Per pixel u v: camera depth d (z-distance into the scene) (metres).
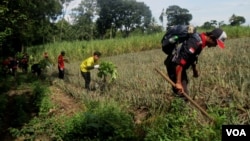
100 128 8.05
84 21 86.81
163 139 6.59
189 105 7.31
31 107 12.97
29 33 28.47
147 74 12.79
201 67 11.96
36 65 21.84
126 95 10.45
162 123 7.11
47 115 11.23
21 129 10.39
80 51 33.00
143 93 9.88
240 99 7.31
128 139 7.52
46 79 18.94
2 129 11.11
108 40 34.94
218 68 10.88
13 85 18.41
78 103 11.73
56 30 62.22
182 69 6.16
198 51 6.14
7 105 13.83
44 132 10.08
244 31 36.28
